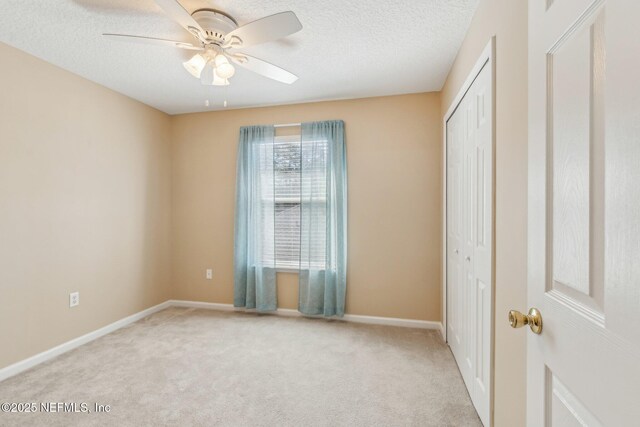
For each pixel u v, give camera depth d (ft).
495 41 4.74
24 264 7.30
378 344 8.67
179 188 12.14
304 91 9.80
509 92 4.21
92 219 9.04
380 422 5.49
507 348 4.31
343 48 7.22
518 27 3.91
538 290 2.45
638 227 1.45
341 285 10.28
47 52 7.35
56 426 5.32
